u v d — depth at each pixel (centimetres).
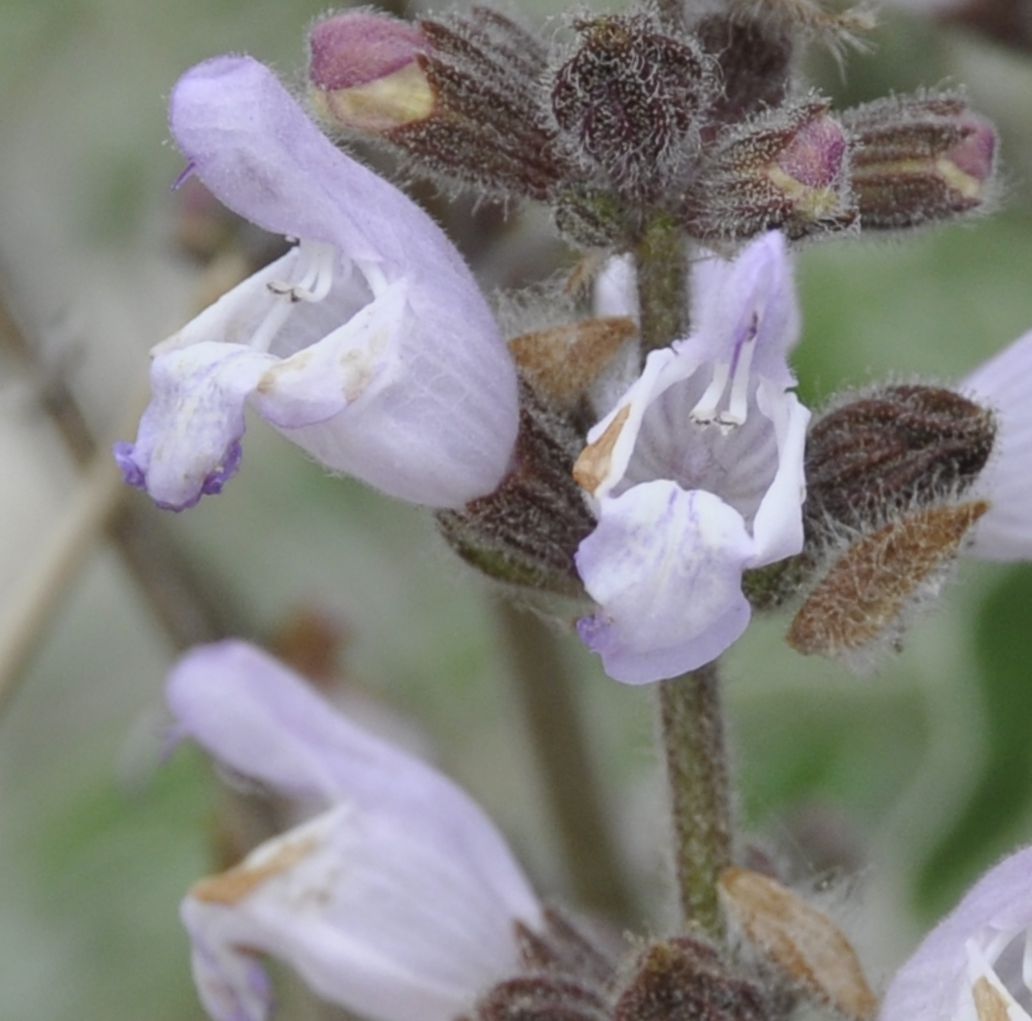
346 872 20
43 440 26
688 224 19
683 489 18
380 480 19
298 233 19
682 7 19
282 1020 23
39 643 23
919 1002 19
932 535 18
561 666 23
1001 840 22
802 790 24
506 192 19
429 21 19
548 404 19
